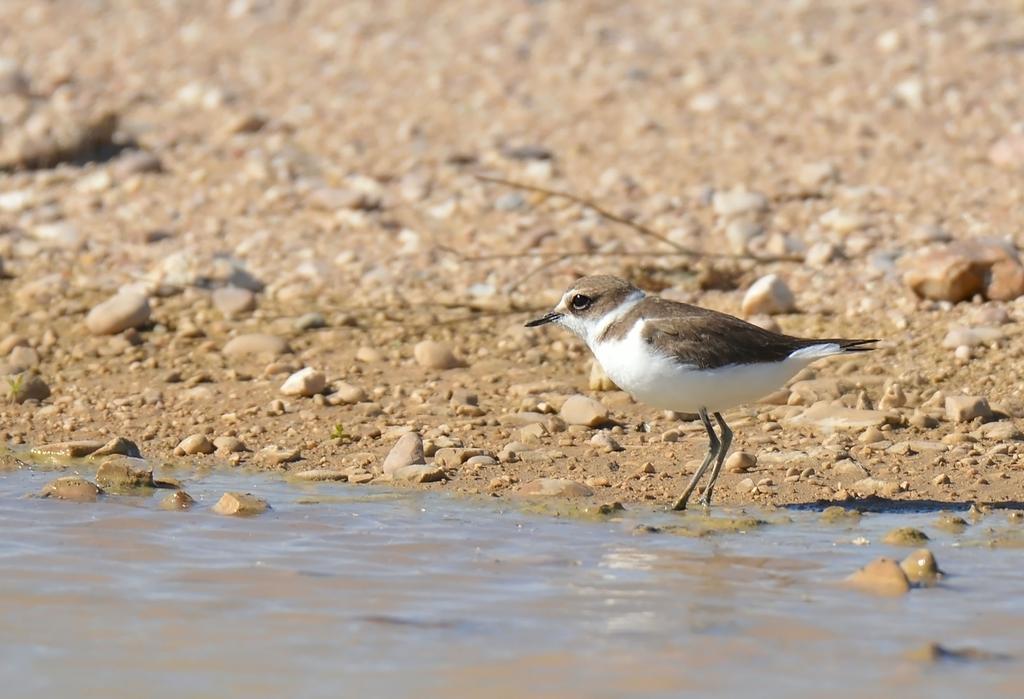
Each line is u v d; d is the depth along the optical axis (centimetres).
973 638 759
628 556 905
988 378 1293
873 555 902
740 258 1625
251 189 1933
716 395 986
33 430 1240
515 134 2127
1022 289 1459
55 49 2717
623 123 2152
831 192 1825
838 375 1314
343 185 1923
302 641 766
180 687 708
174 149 2086
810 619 788
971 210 1738
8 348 1444
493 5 2908
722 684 703
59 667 734
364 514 1005
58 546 932
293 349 1445
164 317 1534
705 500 1024
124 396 1324
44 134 2041
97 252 1723
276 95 2377
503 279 1633
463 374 1374
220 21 2934
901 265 1578
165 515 1004
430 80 2416
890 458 1117
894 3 2783
